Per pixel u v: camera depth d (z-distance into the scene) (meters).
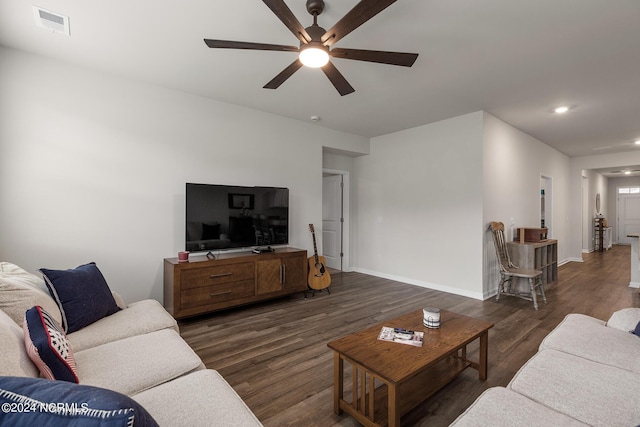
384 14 2.09
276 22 2.25
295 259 3.93
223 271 3.33
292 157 4.49
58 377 1.17
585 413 1.13
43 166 2.78
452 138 4.35
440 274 4.46
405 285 4.77
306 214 4.66
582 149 6.41
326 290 4.43
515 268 4.14
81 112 2.95
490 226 4.16
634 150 6.46
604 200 10.10
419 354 1.65
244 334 2.85
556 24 2.20
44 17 2.19
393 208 5.18
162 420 1.04
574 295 4.22
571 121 4.49
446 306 3.72
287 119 4.43
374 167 5.51
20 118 2.68
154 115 3.35
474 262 4.08
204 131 3.68
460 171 4.25
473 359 2.38
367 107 3.96
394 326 2.06
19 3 2.04
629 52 2.58
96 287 2.00
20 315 1.49
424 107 3.94
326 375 2.16
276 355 2.45
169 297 3.15
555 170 6.39
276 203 4.13
